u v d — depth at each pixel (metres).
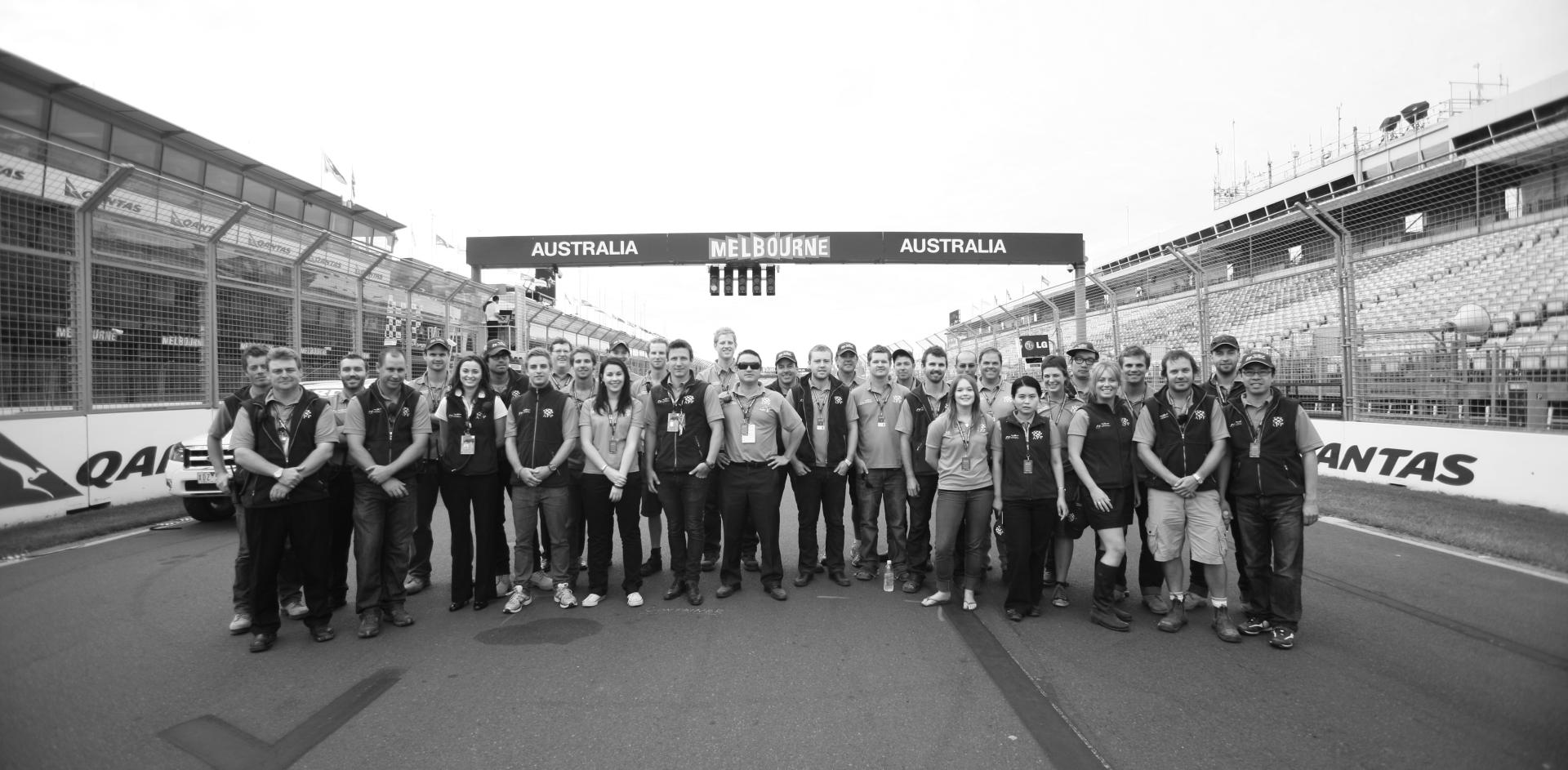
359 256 11.17
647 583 5.13
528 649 3.77
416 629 4.12
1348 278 8.71
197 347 8.71
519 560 4.49
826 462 5.09
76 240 7.44
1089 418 4.23
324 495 3.92
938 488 4.52
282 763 2.59
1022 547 4.19
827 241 14.92
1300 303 10.20
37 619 4.23
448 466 4.41
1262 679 3.30
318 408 3.90
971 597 4.42
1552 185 7.39
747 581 5.17
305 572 3.88
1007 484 4.23
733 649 3.75
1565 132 6.87
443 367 5.59
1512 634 3.80
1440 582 4.76
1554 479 6.51
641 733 2.80
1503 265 7.80
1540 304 7.45
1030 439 4.20
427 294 13.33
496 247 14.58
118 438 7.75
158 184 7.92
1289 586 3.70
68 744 2.72
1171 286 13.50
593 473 4.53
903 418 4.89
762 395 4.78
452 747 2.70
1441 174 7.89
